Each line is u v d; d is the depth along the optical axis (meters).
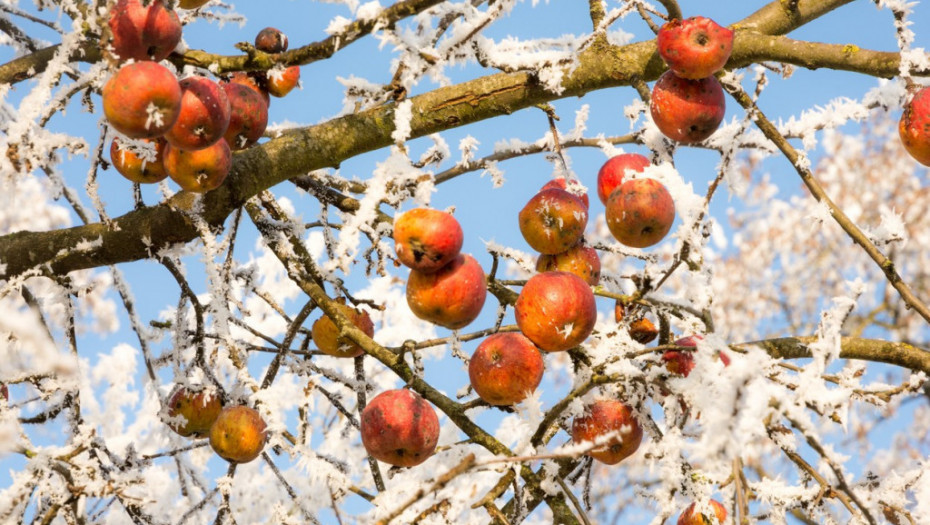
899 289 2.85
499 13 2.82
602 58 3.15
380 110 3.12
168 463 4.70
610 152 3.54
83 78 2.66
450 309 2.53
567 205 2.87
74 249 3.08
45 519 2.57
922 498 2.98
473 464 2.09
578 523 2.51
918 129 2.85
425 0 2.45
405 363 2.72
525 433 2.60
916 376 3.01
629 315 2.88
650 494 3.09
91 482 2.62
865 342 3.22
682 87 2.84
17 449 2.64
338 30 2.47
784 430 2.75
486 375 2.64
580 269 2.94
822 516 2.82
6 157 2.65
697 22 2.75
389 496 2.67
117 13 2.28
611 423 2.70
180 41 2.48
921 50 2.84
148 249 3.09
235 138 2.69
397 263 3.01
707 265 2.83
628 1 3.07
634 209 2.76
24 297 3.23
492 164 3.37
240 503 4.52
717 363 2.39
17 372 2.87
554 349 2.65
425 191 2.67
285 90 3.01
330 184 3.78
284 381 4.84
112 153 2.69
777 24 3.27
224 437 2.96
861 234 2.95
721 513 2.86
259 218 3.21
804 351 3.15
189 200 3.00
